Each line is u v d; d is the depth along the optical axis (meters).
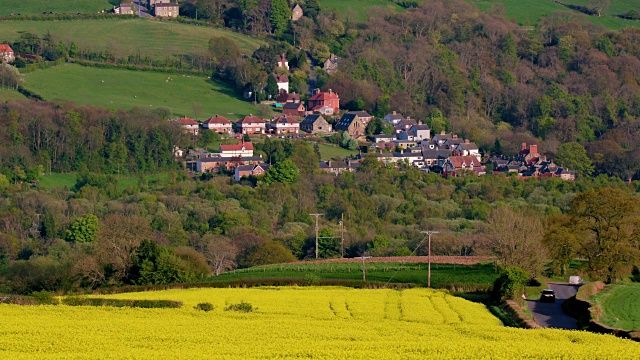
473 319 197.25
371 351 156.50
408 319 195.75
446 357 152.75
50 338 166.62
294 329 178.00
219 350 157.00
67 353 153.62
